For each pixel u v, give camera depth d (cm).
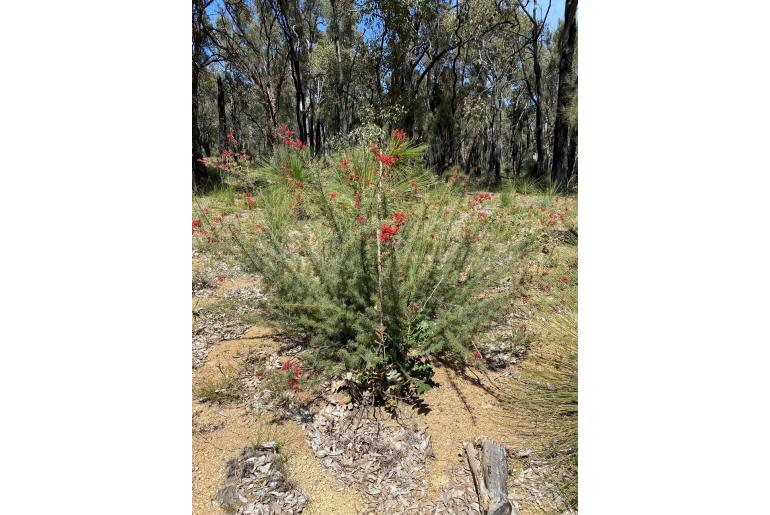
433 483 164
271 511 151
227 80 1820
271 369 228
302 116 1434
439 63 1580
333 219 249
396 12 987
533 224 410
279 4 1279
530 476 165
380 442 184
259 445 177
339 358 230
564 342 213
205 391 206
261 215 400
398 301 212
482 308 229
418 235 249
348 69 1461
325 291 238
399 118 1048
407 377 213
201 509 151
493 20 1433
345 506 156
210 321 281
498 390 218
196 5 1071
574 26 902
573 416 180
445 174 374
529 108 2042
